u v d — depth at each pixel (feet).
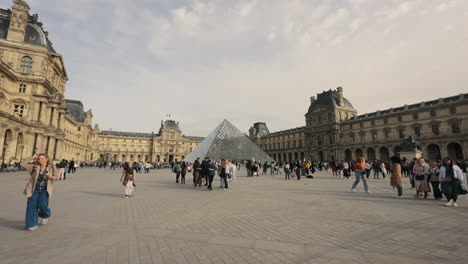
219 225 25.26
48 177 24.48
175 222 26.45
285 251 17.93
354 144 286.46
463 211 32.01
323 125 320.70
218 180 88.38
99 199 41.73
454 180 35.45
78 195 45.96
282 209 33.55
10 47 164.04
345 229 23.56
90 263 15.62
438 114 223.30
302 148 359.46
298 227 24.32
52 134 172.14
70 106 347.15
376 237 21.06
